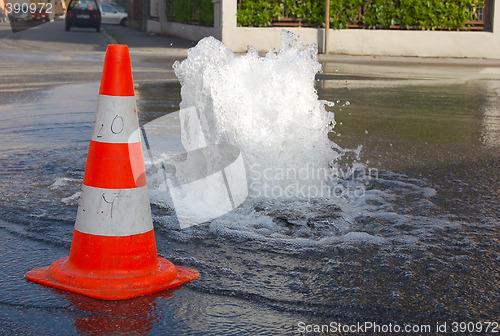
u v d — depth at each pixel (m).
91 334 2.43
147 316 2.60
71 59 16.62
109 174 2.90
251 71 4.84
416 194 4.60
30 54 17.94
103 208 2.88
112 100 2.94
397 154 6.01
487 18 20.52
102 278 2.84
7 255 3.24
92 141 2.96
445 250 3.45
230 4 19.89
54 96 9.62
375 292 2.88
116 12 45.84
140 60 16.62
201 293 2.84
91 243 2.88
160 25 31.17
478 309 2.73
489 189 4.79
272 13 20.38
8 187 4.51
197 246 3.44
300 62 4.89
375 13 20.39
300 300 2.78
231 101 4.79
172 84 11.34
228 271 3.10
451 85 12.55
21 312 2.60
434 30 20.58
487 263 3.26
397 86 12.12
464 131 7.42
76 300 2.73
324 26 20.47
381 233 3.72
